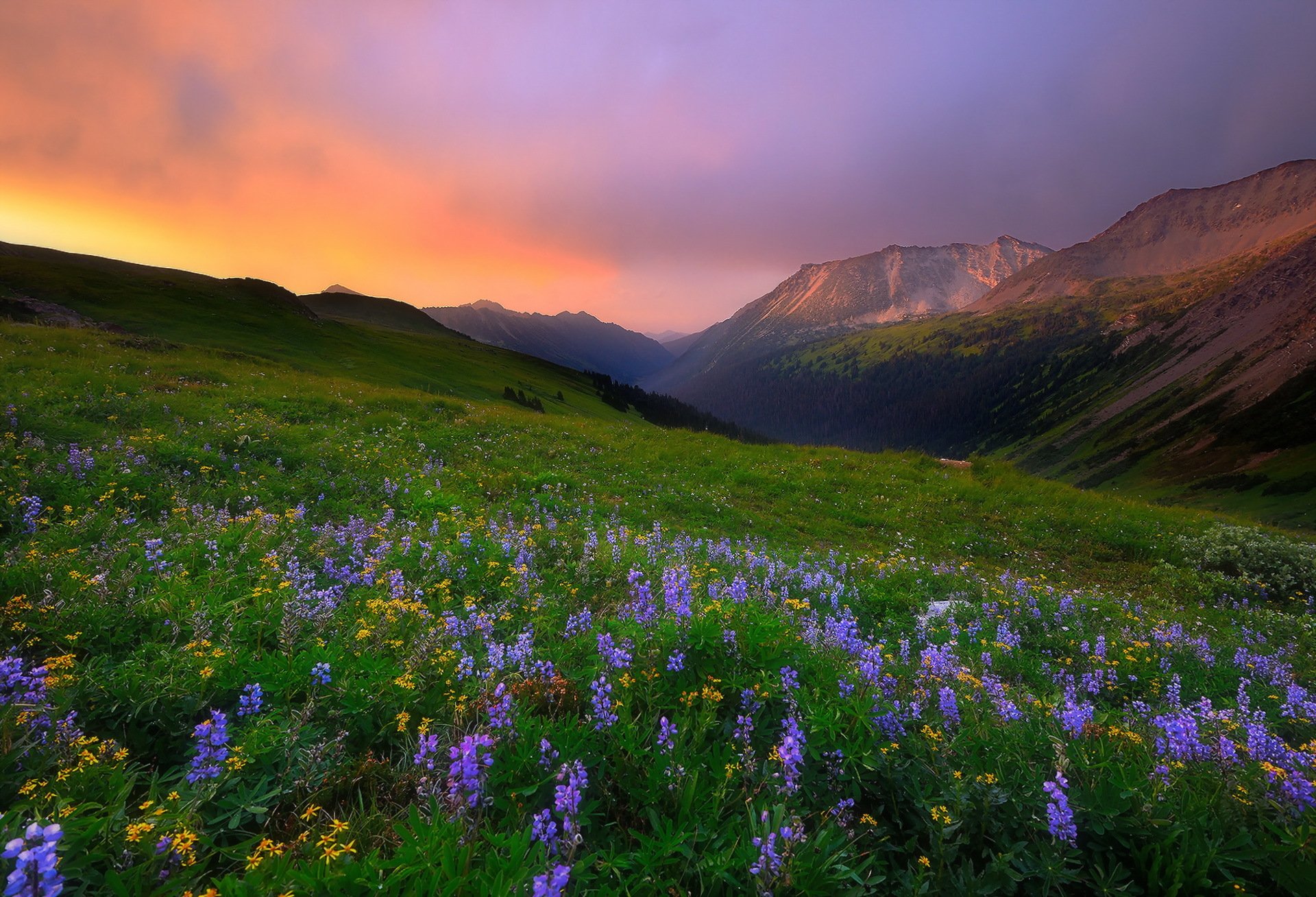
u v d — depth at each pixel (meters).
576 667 5.12
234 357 37.28
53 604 5.00
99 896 2.58
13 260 79.06
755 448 30.78
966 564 16.97
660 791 3.53
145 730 3.83
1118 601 13.23
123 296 69.44
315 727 3.94
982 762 3.99
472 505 13.92
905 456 31.34
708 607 5.69
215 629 5.04
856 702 4.27
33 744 3.21
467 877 2.61
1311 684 8.33
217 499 11.19
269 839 3.04
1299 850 3.22
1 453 10.55
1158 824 3.44
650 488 20.53
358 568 7.68
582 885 2.85
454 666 4.78
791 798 3.53
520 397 87.56
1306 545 18.66
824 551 16.66
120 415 15.87
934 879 3.22
